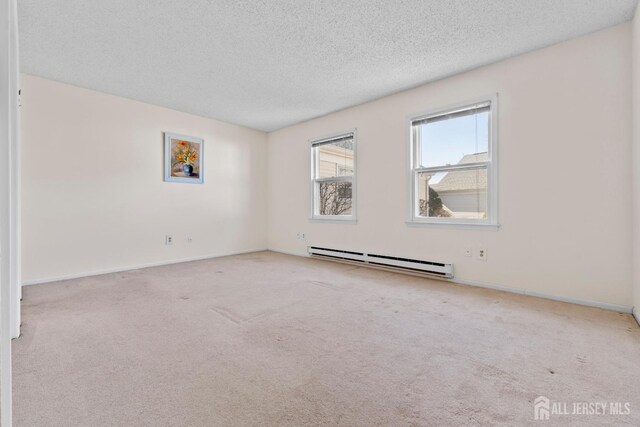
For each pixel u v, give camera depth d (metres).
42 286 3.25
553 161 2.77
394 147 3.92
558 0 2.19
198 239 4.85
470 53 2.92
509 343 1.92
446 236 3.48
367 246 4.24
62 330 2.11
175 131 4.56
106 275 3.75
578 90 2.64
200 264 4.44
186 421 1.24
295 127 5.30
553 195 2.78
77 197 3.69
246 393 1.43
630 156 2.42
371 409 1.32
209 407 1.33
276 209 5.66
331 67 3.22
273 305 2.64
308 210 5.09
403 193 3.83
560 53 2.73
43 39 2.69
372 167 4.16
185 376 1.56
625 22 2.43
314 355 1.78
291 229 5.39
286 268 4.16
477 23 2.46
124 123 4.06
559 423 1.22
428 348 1.86
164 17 2.39
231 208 5.28
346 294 2.96
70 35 2.63
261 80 3.53
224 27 2.53
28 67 3.20
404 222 3.83
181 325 2.21
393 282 3.42
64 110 3.59
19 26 2.48
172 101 4.21
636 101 2.25
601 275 2.56
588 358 1.72
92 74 3.38
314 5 2.26
